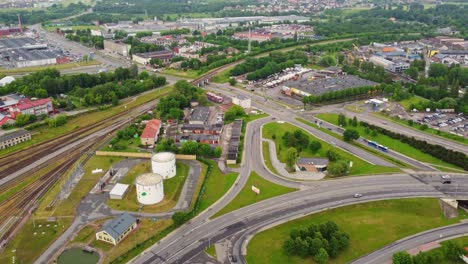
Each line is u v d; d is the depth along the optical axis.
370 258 157.25
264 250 160.75
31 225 174.88
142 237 167.00
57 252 158.25
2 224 176.00
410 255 153.50
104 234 162.88
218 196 198.25
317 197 197.50
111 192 195.00
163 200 193.50
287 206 190.00
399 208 189.88
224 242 165.12
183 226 174.88
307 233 162.12
